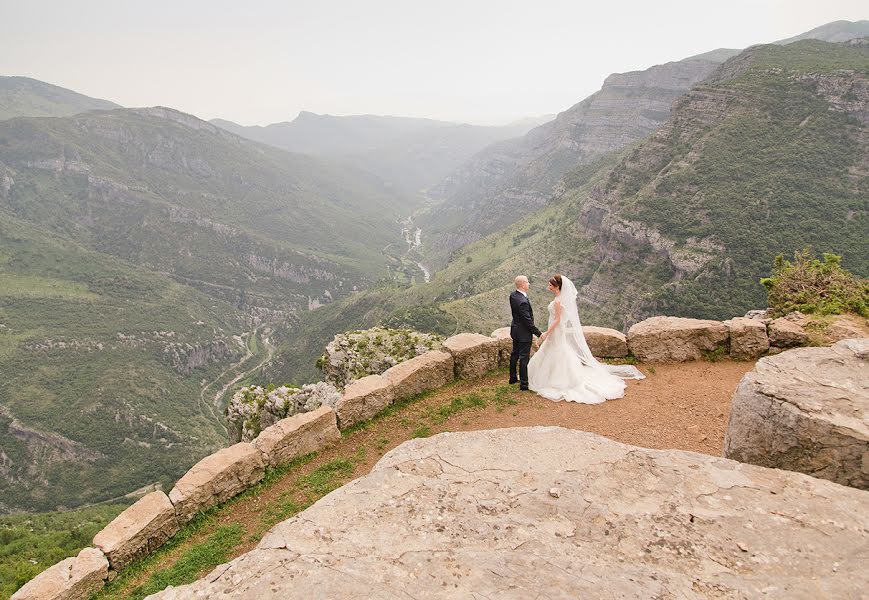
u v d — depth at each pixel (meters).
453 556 4.57
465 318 129.00
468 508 5.25
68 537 61.12
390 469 6.06
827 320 12.05
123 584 8.16
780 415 5.98
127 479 124.88
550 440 6.46
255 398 23.75
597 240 139.00
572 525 4.88
